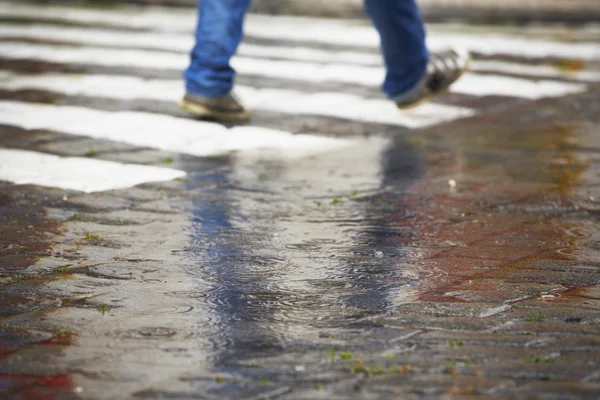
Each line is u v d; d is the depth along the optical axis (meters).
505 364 7.27
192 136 15.65
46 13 31.12
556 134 16.20
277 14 32.16
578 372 7.13
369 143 15.48
